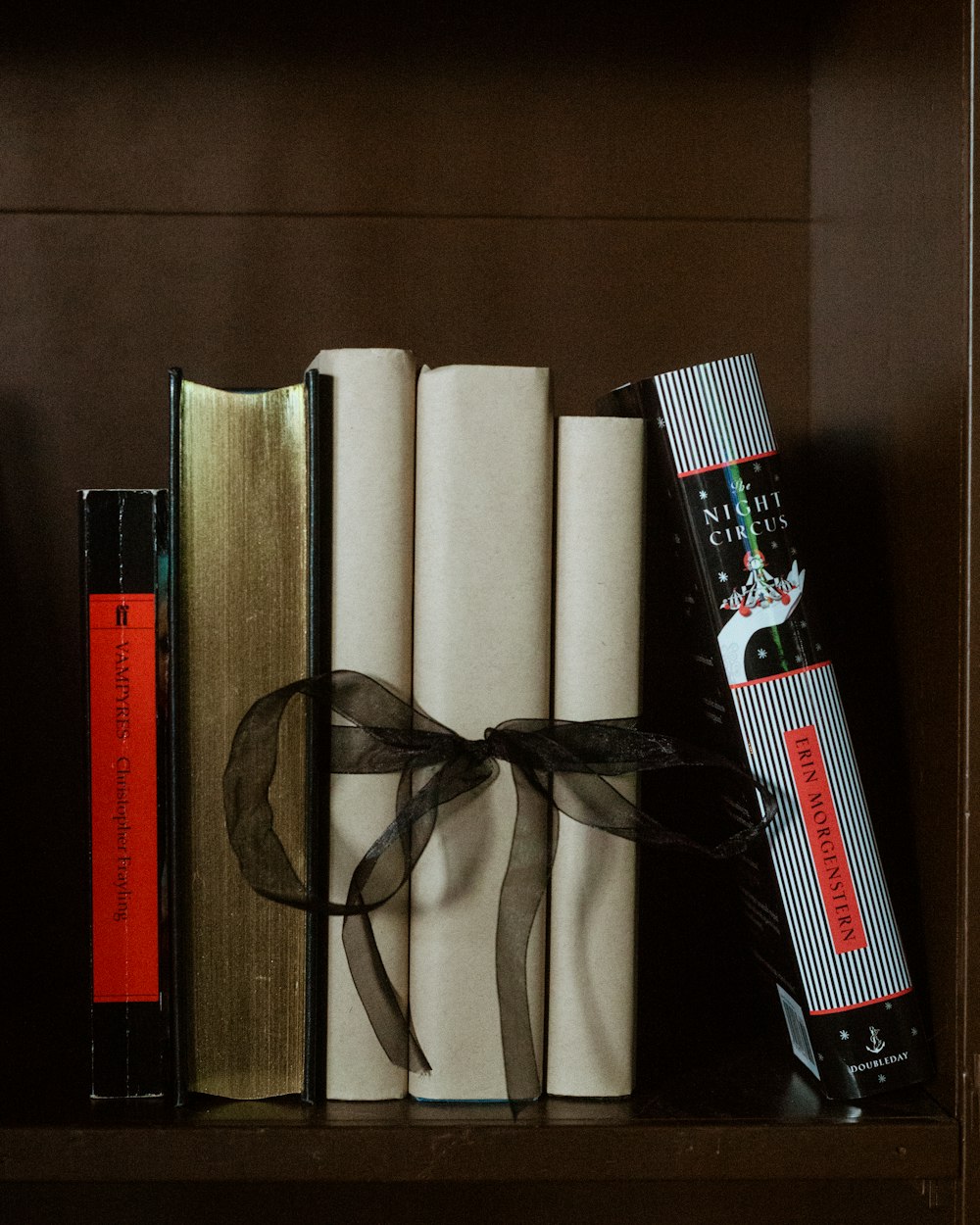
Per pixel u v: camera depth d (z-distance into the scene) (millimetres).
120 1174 450
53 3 639
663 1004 650
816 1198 492
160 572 485
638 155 662
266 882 463
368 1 651
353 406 476
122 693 488
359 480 476
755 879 532
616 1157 453
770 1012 593
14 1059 537
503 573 472
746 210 665
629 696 483
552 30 657
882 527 541
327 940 483
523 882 468
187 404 474
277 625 477
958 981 457
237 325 653
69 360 647
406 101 654
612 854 483
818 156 648
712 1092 497
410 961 486
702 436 484
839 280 610
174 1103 475
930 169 480
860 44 570
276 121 651
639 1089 501
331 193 654
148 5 644
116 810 489
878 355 545
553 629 489
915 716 498
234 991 482
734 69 662
